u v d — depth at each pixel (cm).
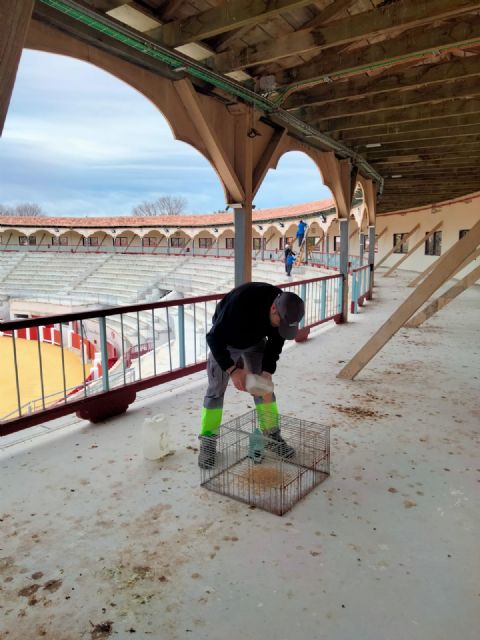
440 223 1978
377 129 725
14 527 245
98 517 254
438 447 343
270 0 323
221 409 316
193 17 361
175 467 311
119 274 3356
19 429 338
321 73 473
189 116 456
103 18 313
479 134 736
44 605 191
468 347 679
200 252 3525
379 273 2275
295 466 308
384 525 246
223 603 191
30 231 3609
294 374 542
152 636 175
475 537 236
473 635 175
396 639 173
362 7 386
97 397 389
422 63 509
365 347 505
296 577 207
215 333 271
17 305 3036
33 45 306
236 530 242
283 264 2645
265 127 573
